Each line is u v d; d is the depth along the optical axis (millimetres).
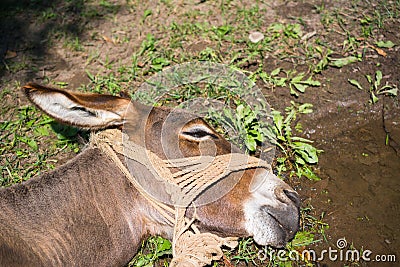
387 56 2471
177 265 1658
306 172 2115
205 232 1702
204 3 2773
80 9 2812
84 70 2502
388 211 2021
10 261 1521
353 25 2613
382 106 2328
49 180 1657
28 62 2557
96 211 1646
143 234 1707
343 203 2045
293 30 2568
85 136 2025
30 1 2879
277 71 2383
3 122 2287
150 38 2572
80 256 1617
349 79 2391
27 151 2186
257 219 1683
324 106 2312
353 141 2240
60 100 1586
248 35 2582
